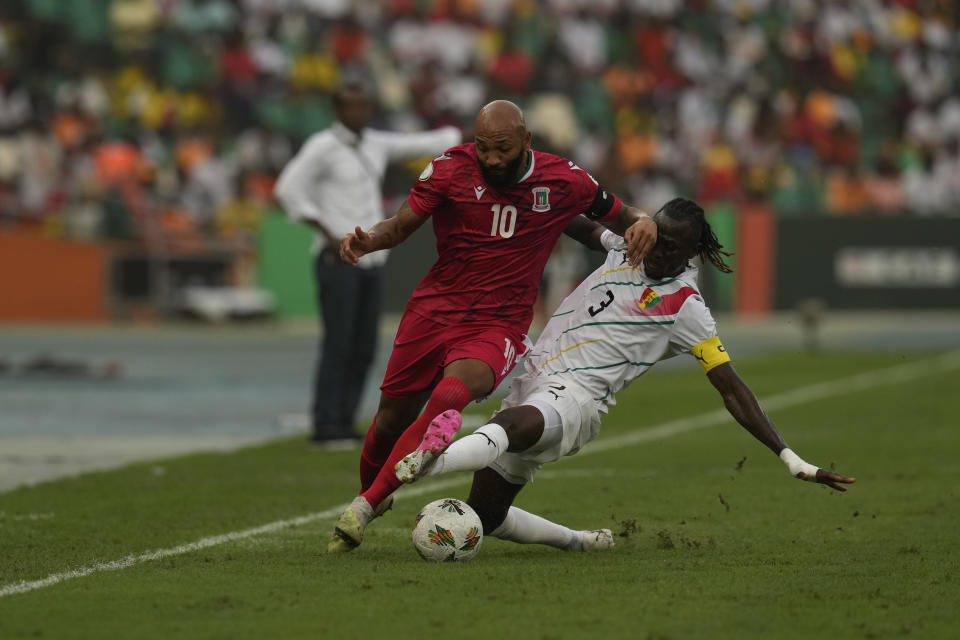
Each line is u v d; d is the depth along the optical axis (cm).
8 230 8231
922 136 11675
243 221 8794
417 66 10094
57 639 1491
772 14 11800
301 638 1488
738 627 1540
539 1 10938
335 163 3412
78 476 3000
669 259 1952
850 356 6862
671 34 11250
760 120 10906
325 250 3453
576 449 1994
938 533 2252
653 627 1537
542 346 2050
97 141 8606
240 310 8494
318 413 3534
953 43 12619
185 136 8944
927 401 4816
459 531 1961
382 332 8050
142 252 8488
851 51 11931
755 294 9731
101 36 9300
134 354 6819
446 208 1983
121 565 1964
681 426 4106
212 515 2484
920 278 10031
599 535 2103
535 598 1695
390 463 1972
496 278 2000
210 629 1531
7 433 3972
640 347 1983
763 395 5038
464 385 1939
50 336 7662
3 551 2094
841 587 1770
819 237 9819
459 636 1495
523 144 1917
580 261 8650
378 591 1741
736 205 10169
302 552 2084
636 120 10488
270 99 9406
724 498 2684
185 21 9469
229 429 4103
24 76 8812
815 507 2561
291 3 9975
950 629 1537
